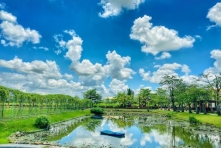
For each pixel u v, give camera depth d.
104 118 66.81
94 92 150.38
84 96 150.50
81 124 48.75
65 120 53.91
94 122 53.94
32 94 43.06
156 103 110.38
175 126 46.62
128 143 27.67
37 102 45.88
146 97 118.50
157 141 29.52
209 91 61.81
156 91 108.69
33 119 37.12
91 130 39.16
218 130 40.16
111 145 26.00
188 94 65.94
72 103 74.06
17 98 36.97
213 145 27.08
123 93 135.88
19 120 34.12
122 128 43.34
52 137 29.75
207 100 66.25
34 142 23.69
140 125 48.53
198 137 32.94
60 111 61.91
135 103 131.62
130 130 40.53
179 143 28.20
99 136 32.44
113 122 54.84
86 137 31.17
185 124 50.66
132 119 64.25
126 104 126.19
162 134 35.75
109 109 109.25
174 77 87.88
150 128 43.53
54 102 56.28
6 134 27.28
